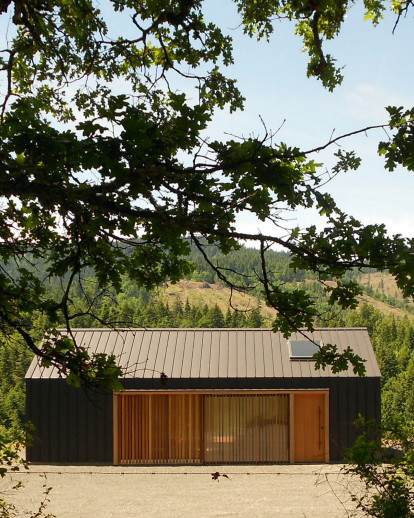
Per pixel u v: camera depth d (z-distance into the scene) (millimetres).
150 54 8039
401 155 4797
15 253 5918
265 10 7523
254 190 4840
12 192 4746
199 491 16047
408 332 93375
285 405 19031
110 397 19031
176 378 19031
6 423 26703
